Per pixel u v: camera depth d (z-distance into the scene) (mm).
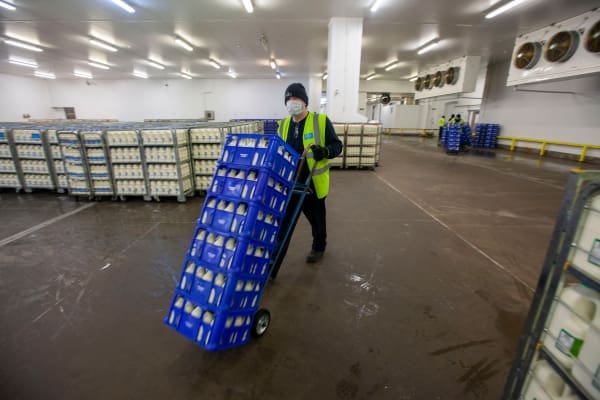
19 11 7727
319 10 7539
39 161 5453
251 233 1583
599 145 9250
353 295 2414
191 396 1521
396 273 2762
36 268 2834
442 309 2242
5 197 5410
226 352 1811
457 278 2680
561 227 920
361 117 8414
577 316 877
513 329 2029
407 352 1818
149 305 2281
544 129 11375
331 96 8375
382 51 12133
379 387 1579
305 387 1575
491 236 3631
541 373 999
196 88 20250
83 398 1507
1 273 2742
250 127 8820
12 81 17922
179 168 4895
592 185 812
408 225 4000
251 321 1816
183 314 1656
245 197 1604
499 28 8820
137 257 3064
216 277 1594
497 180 6891
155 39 10375
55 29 9242
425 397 1521
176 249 3248
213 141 5195
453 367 1708
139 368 1690
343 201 5160
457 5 7211
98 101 20312
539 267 2881
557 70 6898
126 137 4809
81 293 2432
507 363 1740
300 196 2289
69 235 3635
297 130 2346
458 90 11062
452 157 10914
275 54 12922
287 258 3047
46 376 1634
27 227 3904
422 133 22344
